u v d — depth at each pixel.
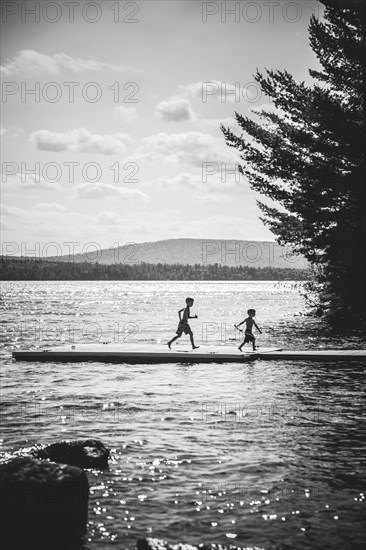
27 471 9.99
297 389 21.61
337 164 48.38
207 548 9.07
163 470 12.71
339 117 46.34
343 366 26.94
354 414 17.67
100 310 94.00
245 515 10.52
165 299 149.62
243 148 52.22
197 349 30.59
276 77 51.16
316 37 48.38
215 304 115.88
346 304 53.88
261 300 138.50
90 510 10.71
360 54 46.03
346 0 46.31
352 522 10.25
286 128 50.78
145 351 29.52
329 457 13.55
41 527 9.66
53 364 28.38
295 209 49.22
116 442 14.81
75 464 12.70
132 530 9.99
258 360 28.78
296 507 10.84
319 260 51.09
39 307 103.44
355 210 47.53
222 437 15.23
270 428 16.09
